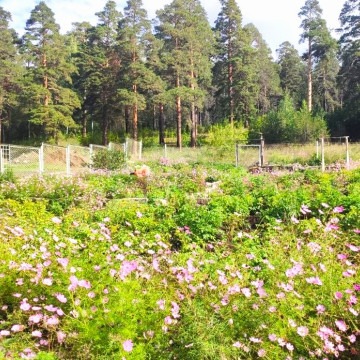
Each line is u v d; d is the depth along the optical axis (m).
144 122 64.38
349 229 6.14
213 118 67.75
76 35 76.12
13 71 50.56
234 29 49.56
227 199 8.34
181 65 44.22
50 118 44.22
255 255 5.23
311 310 3.45
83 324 2.99
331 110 67.06
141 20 47.19
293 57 74.50
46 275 3.85
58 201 9.96
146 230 7.00
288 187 12.10
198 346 2.98
